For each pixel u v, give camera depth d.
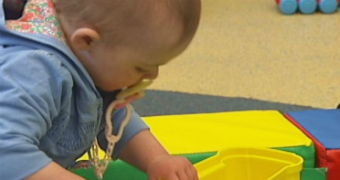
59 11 0.65
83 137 0.69
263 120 1.03
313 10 2.47
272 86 1.65
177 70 1.81
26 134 0.59
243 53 1.97
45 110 0.61
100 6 0.62
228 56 1.94
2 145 0.58
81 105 0.67
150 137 0.80
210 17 2.47
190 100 1.54
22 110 0.60
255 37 2.16
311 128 0.98
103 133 0.76
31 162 0.59
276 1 2.57
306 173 0.86
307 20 2.38
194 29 0.66
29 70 0.61
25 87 0.60
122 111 0.76
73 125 0.68
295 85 1.66
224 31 2.25
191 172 0.75
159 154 0.78
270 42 2.09
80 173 0.83
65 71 0.63
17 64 0.61
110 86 0.68
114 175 0.87
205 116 1.05
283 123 1.02
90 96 0.67
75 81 0.65
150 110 1.47
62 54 0.64
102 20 0.63
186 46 0.67
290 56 1.93
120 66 0.66
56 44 0.64
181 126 0.99
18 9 0.67
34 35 0.64
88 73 0.67
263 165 0.86
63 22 0.65
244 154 0.87
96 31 0.64
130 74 0.67
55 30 0.65
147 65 0.67
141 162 0.78
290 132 0.97
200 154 0.89
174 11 0.64
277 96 1.57
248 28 2.29
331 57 1.91
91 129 0.70
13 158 0.58
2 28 0.64
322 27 2.27
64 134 0.68
